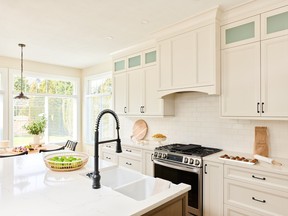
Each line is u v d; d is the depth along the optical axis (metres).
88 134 5.57
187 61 2.76
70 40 3.43
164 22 2.75
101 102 5.22
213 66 2.49
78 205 1.19
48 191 1.40
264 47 2.21
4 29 2.96
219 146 2.94
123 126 4.53
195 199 2.48
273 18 2.17
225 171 2.28
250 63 2.32
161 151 2.91
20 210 1.13
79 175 1.76
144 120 4.06
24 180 1.62
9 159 2.34
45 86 5.12
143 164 3.28
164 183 1.60
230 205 2.23
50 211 1.12
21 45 3.65
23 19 2.64
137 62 3.75
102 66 5.03
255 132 2.55
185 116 3.35
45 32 3.07
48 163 1.87
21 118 4.71
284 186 1.89
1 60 4.36
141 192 1.68
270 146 2.47
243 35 2.38
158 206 1.24
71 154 2.27
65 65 5.29
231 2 2.26
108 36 3.25
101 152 4.22
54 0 2.19
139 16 2.57
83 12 2.46
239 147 2.74
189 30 2.74
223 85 2.52
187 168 2.54
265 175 2.01
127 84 3.90
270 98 2.17
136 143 3.66
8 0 2.18
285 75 2.08
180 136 3.42
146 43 3.52
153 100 3.43
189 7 2.36
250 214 2.10
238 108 2.40
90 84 5.58
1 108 4.39
